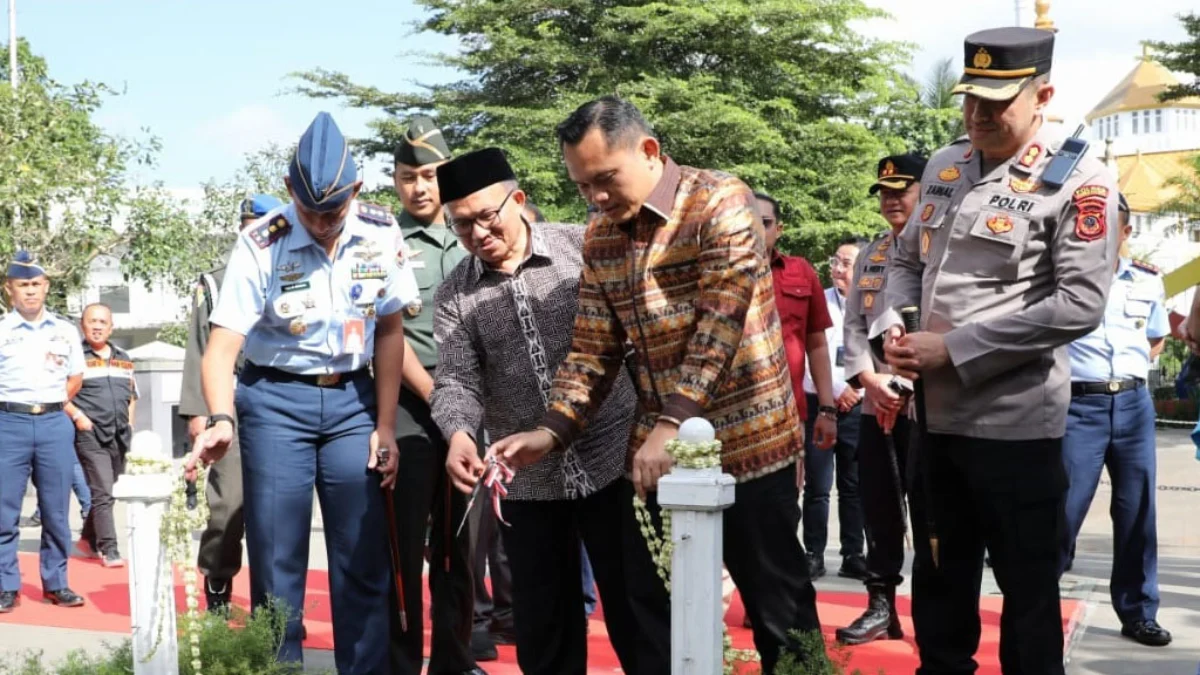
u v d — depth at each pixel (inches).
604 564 164.6
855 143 1074.7
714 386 138.4
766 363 145.8
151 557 155.4
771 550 146.6
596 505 163.3
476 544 213.8
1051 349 143.4
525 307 167.3
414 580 189.9
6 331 292.0
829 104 1143.6
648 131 144.3
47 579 296.5
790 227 1044.5
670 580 141.7
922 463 153.0
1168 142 3230.8
